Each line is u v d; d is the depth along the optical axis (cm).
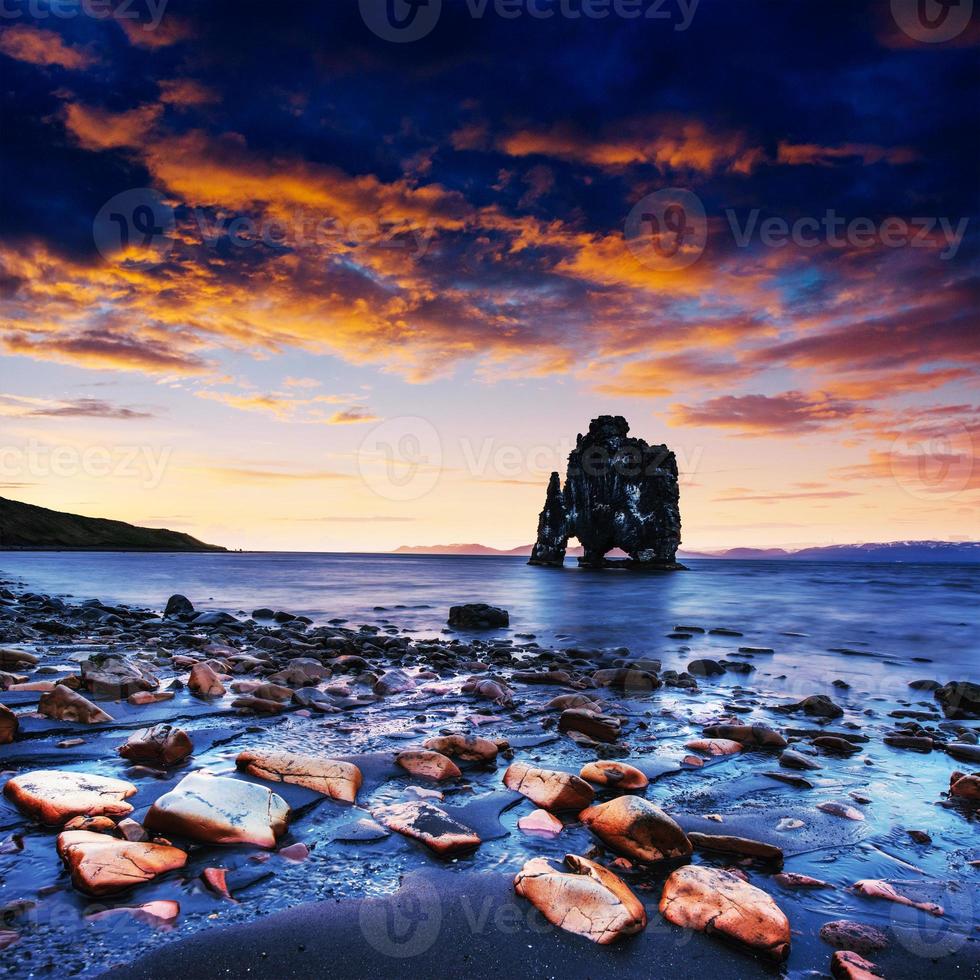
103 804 338
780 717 684
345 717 605
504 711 656
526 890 273
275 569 5847
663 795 427
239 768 414
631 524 7419
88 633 1134
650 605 2420
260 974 218
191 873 283
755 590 3600
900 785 464
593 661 1041
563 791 386
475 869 301
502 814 372
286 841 323
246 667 816
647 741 564
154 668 771
